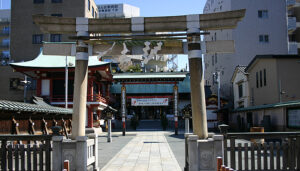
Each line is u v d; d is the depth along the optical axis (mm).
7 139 8719
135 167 11031
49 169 8586
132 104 35594
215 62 52875
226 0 44469
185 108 27141
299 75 26219
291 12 44656
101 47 10109
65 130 23234
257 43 42188
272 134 8828
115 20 9688
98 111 40062
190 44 9664
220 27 9664
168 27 9672
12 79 43344
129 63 10391
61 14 49000
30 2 49625
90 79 35125
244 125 31703
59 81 35875
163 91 48281
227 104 42000
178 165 11438
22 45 48969
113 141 23453
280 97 25734
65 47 9828
